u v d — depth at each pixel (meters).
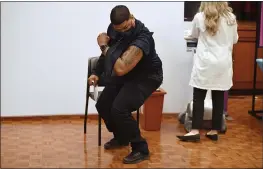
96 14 4.14
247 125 4.10
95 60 3.50
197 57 3.50
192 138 3.56
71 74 4.22
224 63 3.43
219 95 3.54
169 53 4.28
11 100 4.17
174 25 4.23
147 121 3.89
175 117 4.39
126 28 2.85
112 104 3.00
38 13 4.05
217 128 3.60
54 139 3.62
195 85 3.49
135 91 2.97
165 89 4.36
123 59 2.79
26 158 3.14
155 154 3.26
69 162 3.07
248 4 5.43
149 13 4.19
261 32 4.18
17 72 4.13
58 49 4.15
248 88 5.36
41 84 4.19
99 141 3.45
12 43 4.07
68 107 4.28
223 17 3.40
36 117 4.24
